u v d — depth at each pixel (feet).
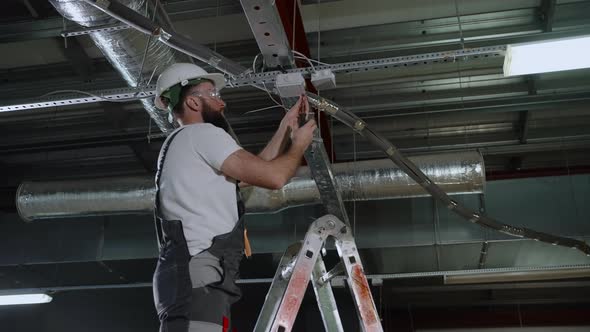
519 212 16.08
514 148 18.90
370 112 17.34
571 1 14.37
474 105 16.83
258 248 16.70
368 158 19.70
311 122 6.26
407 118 17.83
